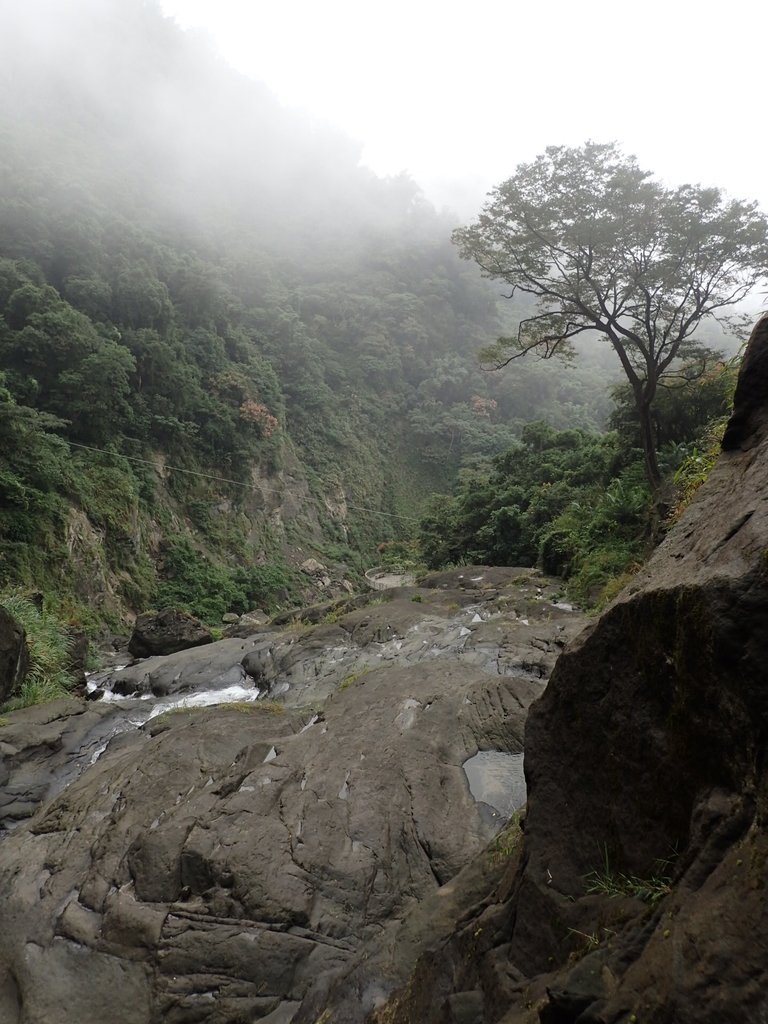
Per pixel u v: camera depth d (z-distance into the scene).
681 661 1.71
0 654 7.69
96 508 23.89
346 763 4.74
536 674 7.33
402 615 10.82
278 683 9.12
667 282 11.04
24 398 23.80
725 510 2.03
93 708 8.00
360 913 3.36
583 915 1.83
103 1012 3.01
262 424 36.72
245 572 31.42
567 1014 1.40
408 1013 2.21
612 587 9.89
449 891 2.91
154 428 30.72
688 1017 1.12
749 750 1.43
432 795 4.33
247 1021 2.86
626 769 1.99
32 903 3.83
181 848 3.88
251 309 51.09
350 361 60.09
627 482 13.45
